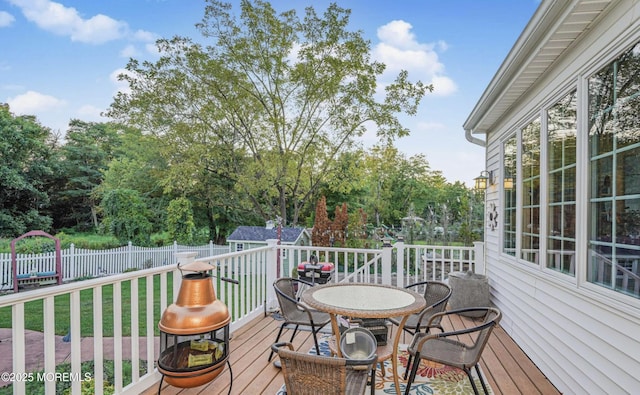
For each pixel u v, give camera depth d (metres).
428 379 2.86
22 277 8.82
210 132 11.03
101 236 17.81
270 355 3.11
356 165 11.59
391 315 2.33
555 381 2.79
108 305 6.71
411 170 21.45
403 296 2.84
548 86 3.05
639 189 1.91
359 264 10.70
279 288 3.28
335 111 10.74
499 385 2.78
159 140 11.11
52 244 13.32
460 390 2.69
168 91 10.06
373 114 10.65
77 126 21.45
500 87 3.68
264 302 4.66
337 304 2.57
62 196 20.25
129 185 16.75
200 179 14.61
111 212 14.01
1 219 15.84
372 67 10.45
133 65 10.13
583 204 2.43
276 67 10.22
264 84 10.62
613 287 2.12
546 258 3.08
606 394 2.14
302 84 10.47
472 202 11.49
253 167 10.66
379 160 11.41
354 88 10.43
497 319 2.18
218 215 18.19
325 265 4.58
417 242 10.54
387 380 2.83
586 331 2.38
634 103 1.95
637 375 1.87
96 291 2.19
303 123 11.02
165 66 10.21
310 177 11.62
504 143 4.52
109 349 4.30
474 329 2.19
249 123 10.91
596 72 2.31
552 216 3.01
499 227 4.54
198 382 2.33
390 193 19.67
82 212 21.06
